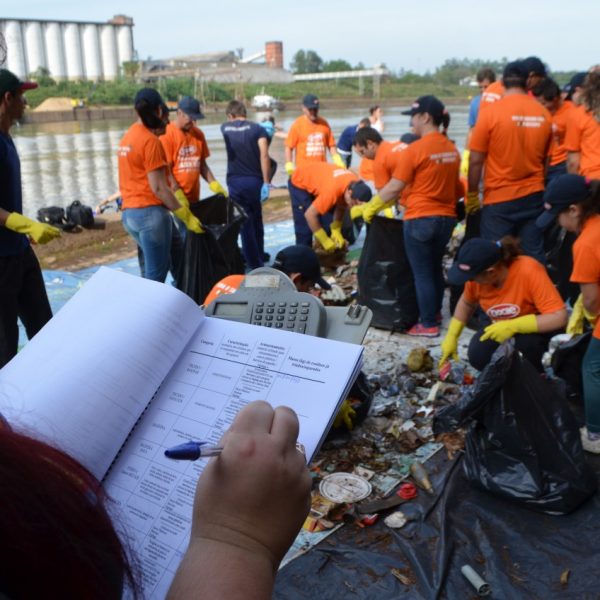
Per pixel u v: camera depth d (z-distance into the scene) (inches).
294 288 89.7
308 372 38.4
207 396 38.8
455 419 110.2
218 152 755.4
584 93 192.2
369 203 184.7
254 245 249.9
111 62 3284.9
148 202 191.2
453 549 101.6
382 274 189.3
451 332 152.7
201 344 41.6
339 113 2041.1
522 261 136.3
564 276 194.1
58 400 35.7
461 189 192.5
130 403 37.6
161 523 33.9
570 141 201.2
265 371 39.0
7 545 17.5
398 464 125.0
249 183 245.3
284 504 26.1
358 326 81.4
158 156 182.5
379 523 108.3
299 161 310.7
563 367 144.2
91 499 20.6
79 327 40.4
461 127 1056.8
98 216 340.2
